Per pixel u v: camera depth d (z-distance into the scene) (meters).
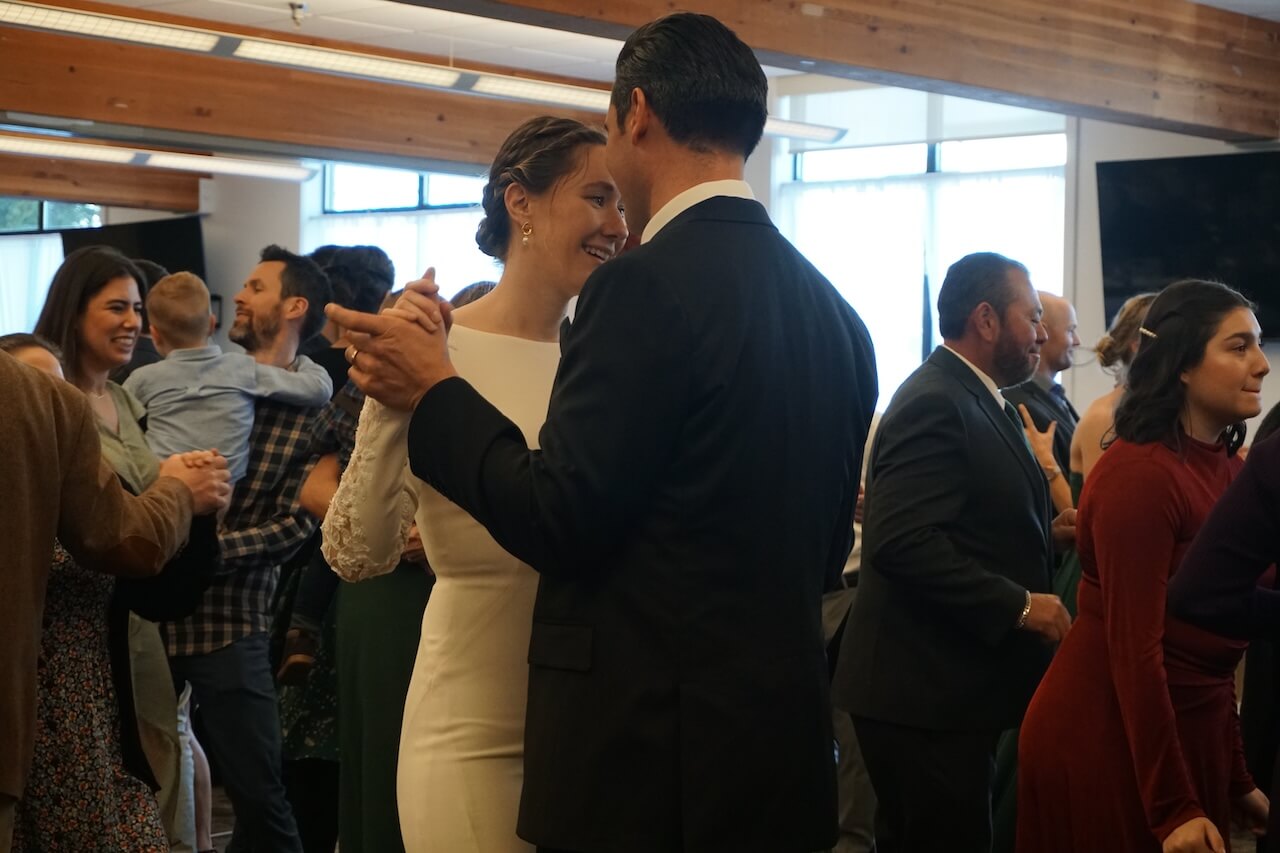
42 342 2.72
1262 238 8.94
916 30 6.76
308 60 7.65
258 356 3.95
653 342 1.53
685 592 1.56
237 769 3.46
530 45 10.20
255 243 14.08
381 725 2.80
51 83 9.06
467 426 1.59
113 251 3.29
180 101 9.54
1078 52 7.38
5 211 15.40
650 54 1.67
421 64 8.00
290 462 3.58
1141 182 9.38
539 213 1.97
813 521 1.66
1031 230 10.23
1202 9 7.98
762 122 1.71
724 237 1.63
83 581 2.35
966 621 2.77
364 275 4.56
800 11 6.39
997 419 2.94
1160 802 2.17
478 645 1.92
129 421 3.18
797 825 1.59
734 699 1.56
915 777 2.87
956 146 10.70
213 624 3.44
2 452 2.04
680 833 1.55
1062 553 3.41
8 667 2.05
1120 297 9.51
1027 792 2.44
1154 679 2.18
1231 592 2.01
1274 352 9.11
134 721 2.43
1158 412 2.27
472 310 2.03
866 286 11.03
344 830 2.89
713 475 1.56
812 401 1.66
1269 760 2.79
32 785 2.28
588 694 1.58
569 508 1.50
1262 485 1.98
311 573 3.31
